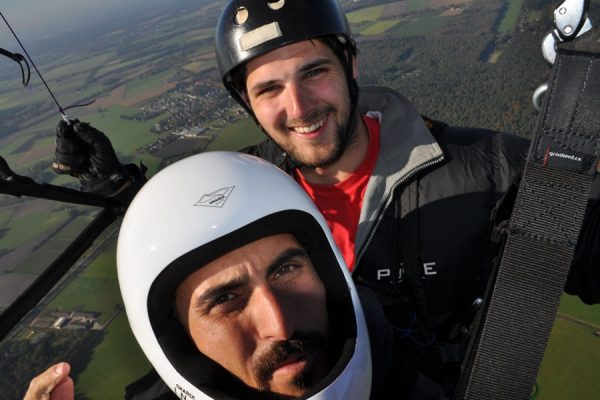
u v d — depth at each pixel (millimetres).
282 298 357
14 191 467
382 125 652
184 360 371
